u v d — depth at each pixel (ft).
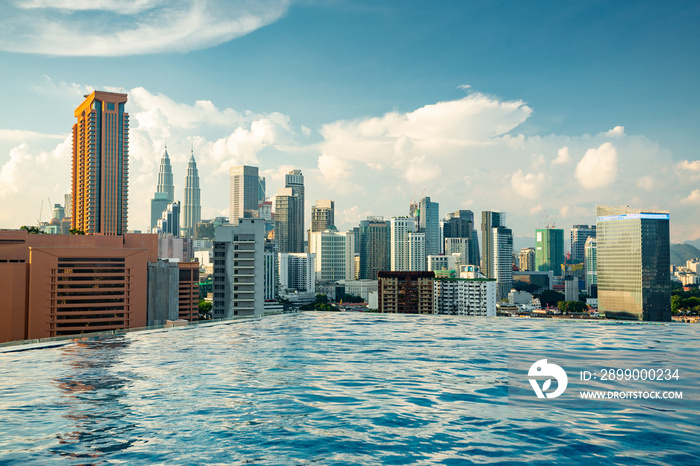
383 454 48.26
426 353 112.98
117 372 89.25
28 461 46.34
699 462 46.14
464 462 46.21
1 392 73.46
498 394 72.28
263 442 51.70
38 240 440.04
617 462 46.21
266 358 105.50
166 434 54.13
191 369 91.91
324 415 61.46
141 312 449.06
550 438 52.80
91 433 54.49
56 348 120.06
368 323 191.72
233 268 469.98
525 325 181.27
